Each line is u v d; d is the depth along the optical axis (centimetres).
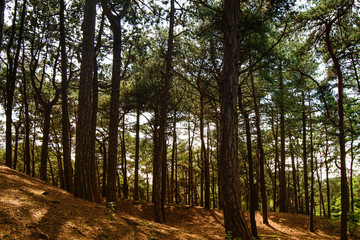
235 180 802
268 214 1755
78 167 912
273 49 1198
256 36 1091
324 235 1366
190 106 1988
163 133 1233
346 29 1155
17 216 471
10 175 833
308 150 2208
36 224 470
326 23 1106
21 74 1820
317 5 1094
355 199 2897
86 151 925
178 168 3419
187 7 1179
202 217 1648
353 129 1745
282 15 897
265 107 1416
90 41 976
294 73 1499
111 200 1086
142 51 1606
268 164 2766
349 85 1450
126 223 654
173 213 1708
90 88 954
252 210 1065
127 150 2880
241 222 777
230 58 863
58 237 448
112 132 1125
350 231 1360
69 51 1636
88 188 927
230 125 826
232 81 852
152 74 1733
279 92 1391
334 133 1769
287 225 1523
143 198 3903
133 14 1392
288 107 1471
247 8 1013
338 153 2164
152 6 1348
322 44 1259
